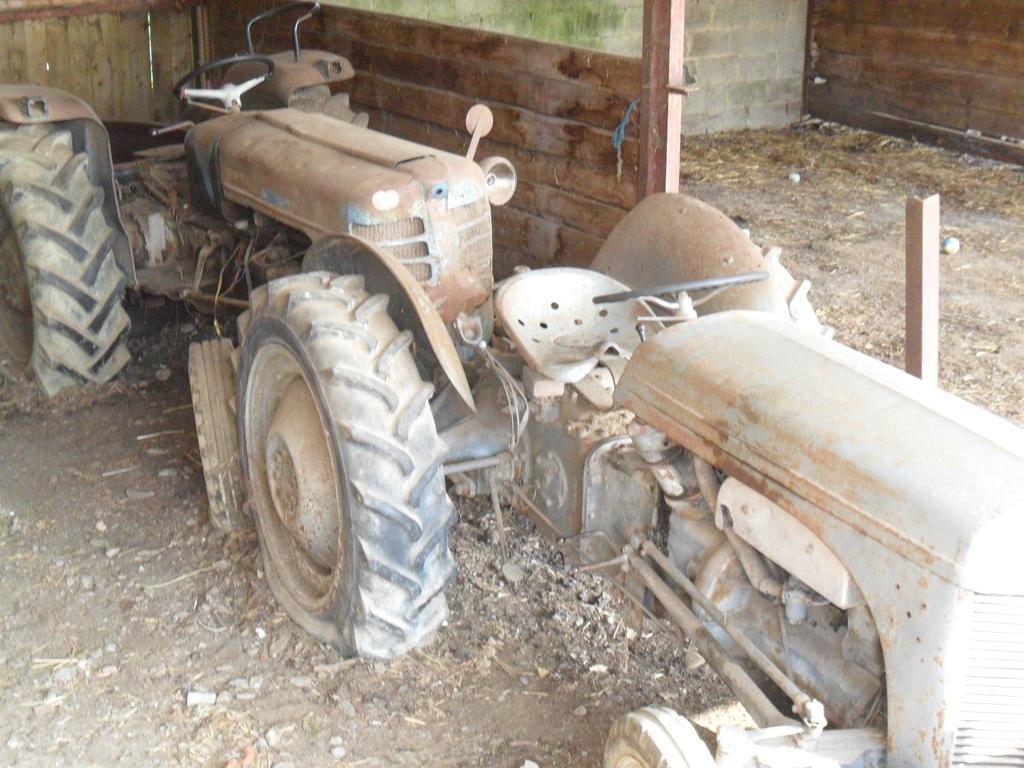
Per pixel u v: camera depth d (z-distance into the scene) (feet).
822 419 6.78
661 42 13.87
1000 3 27.68
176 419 14.15
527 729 9.07
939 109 30.04
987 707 6.07
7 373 14.96
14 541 11.50
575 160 15.76
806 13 32.78
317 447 9.43
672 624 8.60
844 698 6.98
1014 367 16.34
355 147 11.82
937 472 6.19
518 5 27.94
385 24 18.80
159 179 15.84
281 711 9.21
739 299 10.12
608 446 8.95
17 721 9.07
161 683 9.53
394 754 8.77
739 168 28.40
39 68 23.56
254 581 10.87
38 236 13.94
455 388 9.50
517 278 9.87
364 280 9.85
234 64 16.49
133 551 11.37
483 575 10.98
